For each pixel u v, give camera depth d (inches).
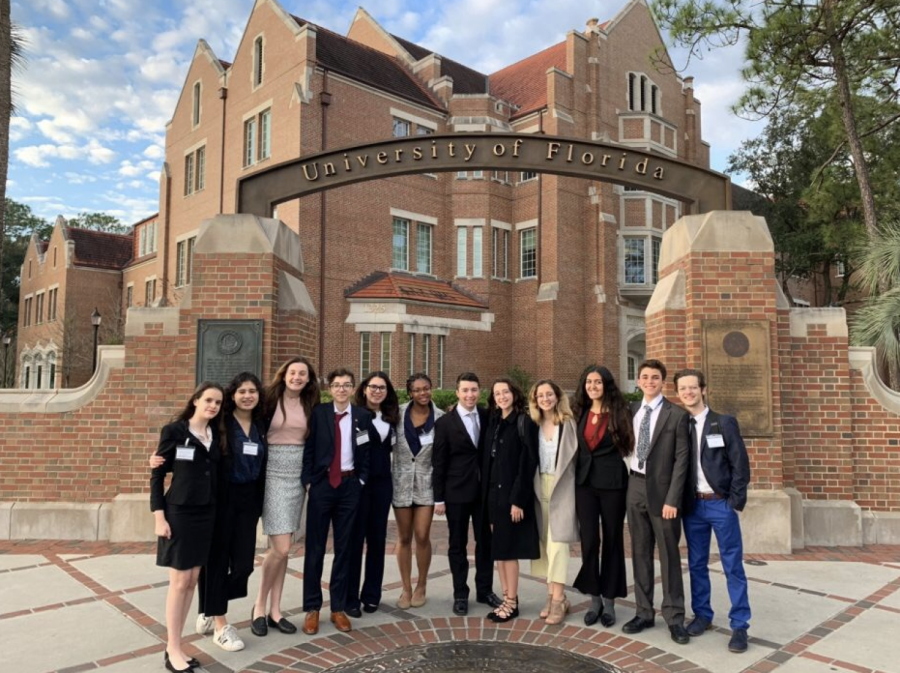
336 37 1005.8
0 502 290.0
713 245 274.4
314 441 188.2
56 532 285.4
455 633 182.9
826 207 678.5
